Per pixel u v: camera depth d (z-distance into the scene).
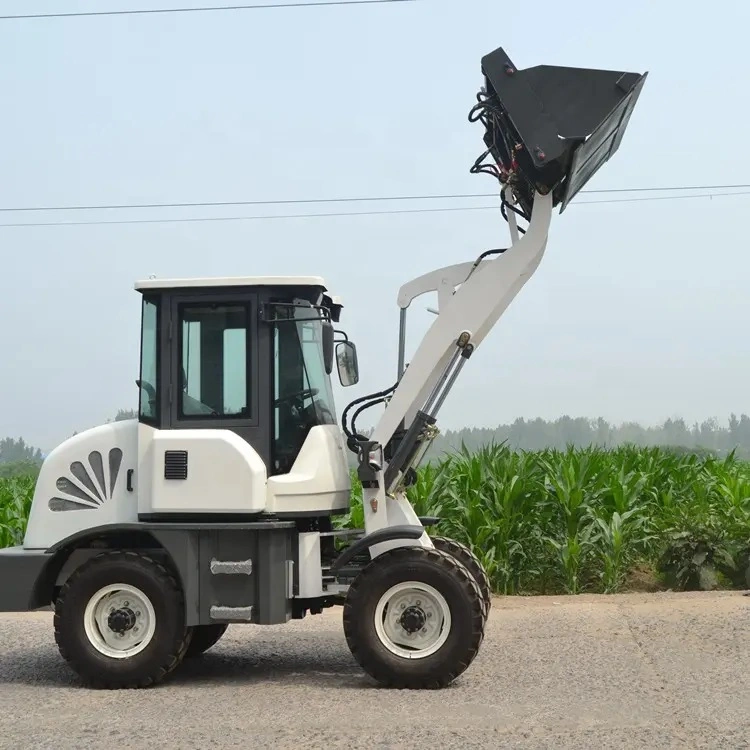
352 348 9.14
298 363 8.63
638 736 6.36
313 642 10.57
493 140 8.96
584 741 6.27
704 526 13.56
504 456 15.14
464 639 7.91
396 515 8.74
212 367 8.62
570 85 8.48
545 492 14.04
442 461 14.63
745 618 10.39
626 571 14.22
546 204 8.64
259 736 6.58
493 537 13.86
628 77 8.39
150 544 8.87
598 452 15.53
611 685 7.86
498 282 8.71
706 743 6.18
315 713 7.19
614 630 10.16
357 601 8.08
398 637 8.07
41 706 7.70
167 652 8.30
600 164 9.34
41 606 8.75
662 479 16.19
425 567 8.02
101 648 8.38
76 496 8.86
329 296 9.27
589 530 13.65
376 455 8.62
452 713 7.08
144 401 8.66
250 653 10.02
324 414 8.79
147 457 8.61
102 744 6.50
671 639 9.61
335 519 14.22
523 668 8.60
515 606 12.18
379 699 7.61
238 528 8.28
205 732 6.73
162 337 8.66
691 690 7.62
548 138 8.40
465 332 8.73
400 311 9.31
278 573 8.29
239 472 8.30
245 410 8.55
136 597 8.40
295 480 8.46
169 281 8.64
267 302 8.59
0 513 17.55
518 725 6.68
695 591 13.20
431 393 8.81
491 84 8.59
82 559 8.81
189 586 8.34
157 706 7.61
